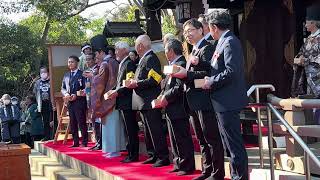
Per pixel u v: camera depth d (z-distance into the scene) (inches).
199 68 171.3
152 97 219.5
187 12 346.6
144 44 221.3
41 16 761.6
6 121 498.9
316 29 228.1
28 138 503.5
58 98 369.4
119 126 263.9
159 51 332.5
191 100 172.6
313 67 224.2
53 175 280.5
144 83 215.3
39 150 377.7
